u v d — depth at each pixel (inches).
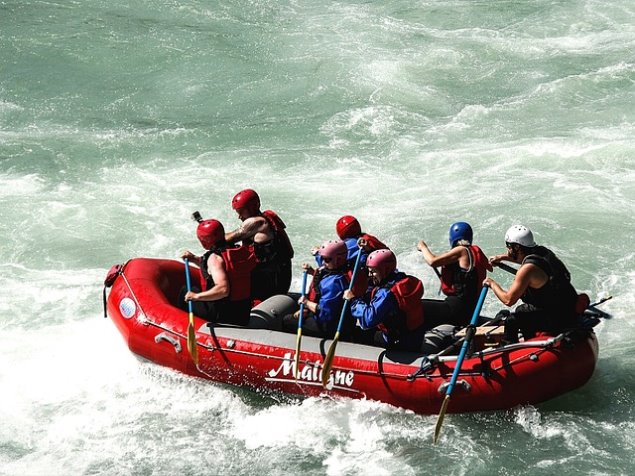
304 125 1362.0
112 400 782.5
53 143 1309.1
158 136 1332.4
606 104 1401.3
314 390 737.0
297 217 1106.1
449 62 1578.5
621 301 919.0
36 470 697.6
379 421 725.9
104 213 1123.3
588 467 676.7
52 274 1000.9
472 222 1085.1
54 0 1784.0
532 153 1246.9
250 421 747.4
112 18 1712.6
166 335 776.3
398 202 1142.3
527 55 1603.1
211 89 1478.8
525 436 709.3
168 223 1104.2
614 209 1105.4
